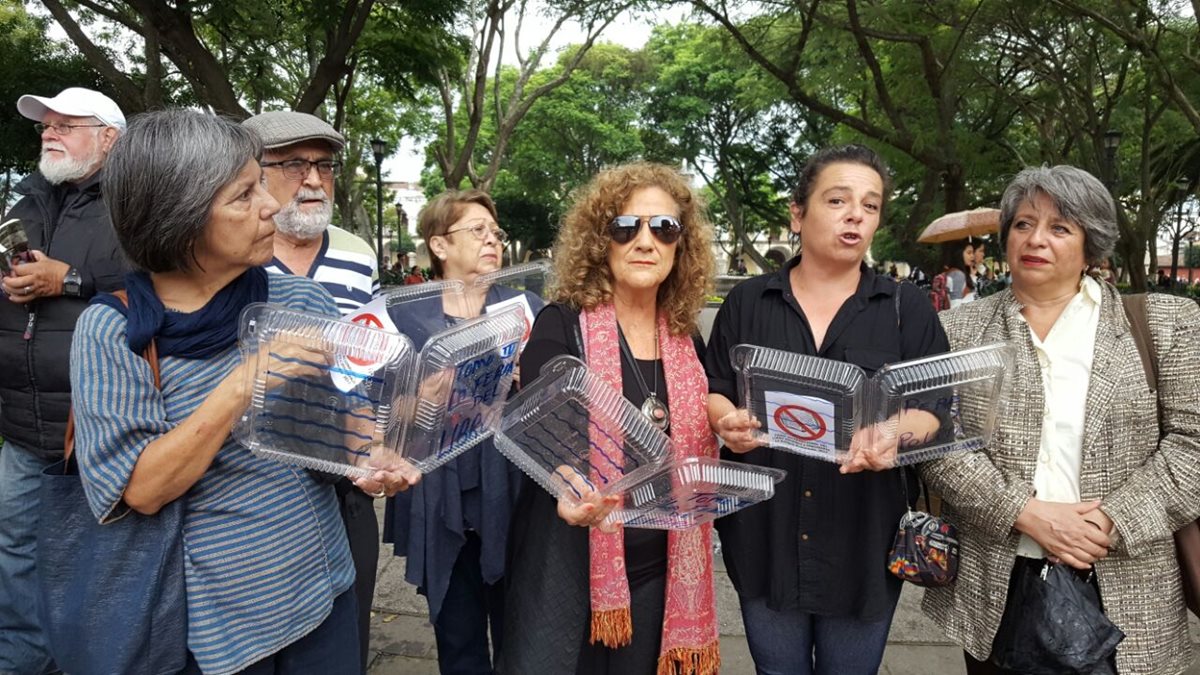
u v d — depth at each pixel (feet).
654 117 90.99
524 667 5.36
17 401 7.37
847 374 5.01
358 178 86.94
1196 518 5.70
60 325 7.22
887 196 6.18
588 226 5.91
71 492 4.18
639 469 4.65
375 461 4.43
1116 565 5.67
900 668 8.98
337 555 4.98
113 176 4.01
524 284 8.50
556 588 5.38
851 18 32.76
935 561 5.75
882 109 44.21
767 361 5.15
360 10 28.04
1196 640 9.11
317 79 28.81
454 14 30.09
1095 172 42.50
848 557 5.85
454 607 7.80
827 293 6.24
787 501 5.97
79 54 36.60
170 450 3.91
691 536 5.82
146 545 4.12
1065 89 39.24
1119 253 45.60
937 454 5.24
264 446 4.08
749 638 6.42
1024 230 6.03
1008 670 5.94
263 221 4.32
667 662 5.81
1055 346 6.02
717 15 37.81
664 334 6.06
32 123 37.27
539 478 4.83
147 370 4.13
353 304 8.12
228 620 4.32
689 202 6.02
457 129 87.76
